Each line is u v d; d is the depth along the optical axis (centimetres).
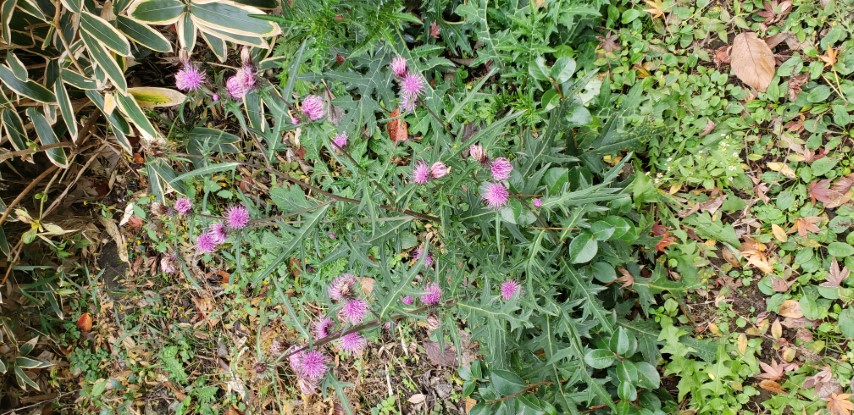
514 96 81
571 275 65
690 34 81
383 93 84
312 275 88
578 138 78
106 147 100
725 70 80
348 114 85
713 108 79
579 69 85
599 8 80
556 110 69
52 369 105
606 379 65
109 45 73
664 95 80
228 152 91
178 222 101
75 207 104
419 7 86
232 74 96
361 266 64
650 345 75
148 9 73
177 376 103
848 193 73
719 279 79
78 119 95
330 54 84
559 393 68
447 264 69
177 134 80
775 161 77
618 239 67
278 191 69
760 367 77
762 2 78
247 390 101
